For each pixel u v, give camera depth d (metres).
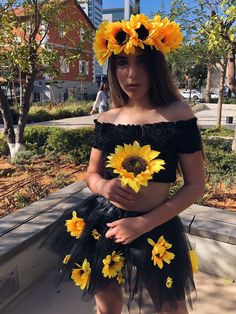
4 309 2.33
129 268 1.56
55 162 6.78
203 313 2.31
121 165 1.37
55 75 7.02
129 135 1.50
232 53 5.32
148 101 1.55
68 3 6.86
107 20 1.53
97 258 1.59
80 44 6.88
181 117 1.48
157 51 1.46
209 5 5.35
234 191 4.29
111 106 1.70
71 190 3.40
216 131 11.48
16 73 7.17
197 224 2.68
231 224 2.70
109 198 1.50
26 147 7.64
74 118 20.02
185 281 1.62
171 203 1.45
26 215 2.78
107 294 1.66
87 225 1.70
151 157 1.37
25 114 7.20
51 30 7.06
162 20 1.44
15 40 6.30
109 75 1.64
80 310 2.36
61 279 1.80
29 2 6.15
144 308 1.60
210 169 4.94
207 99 29.06
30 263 2.51
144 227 1.43
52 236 1.98
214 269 2.68
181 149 1.46
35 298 2.46
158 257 1.50
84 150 6.66
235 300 2.44
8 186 5.25
